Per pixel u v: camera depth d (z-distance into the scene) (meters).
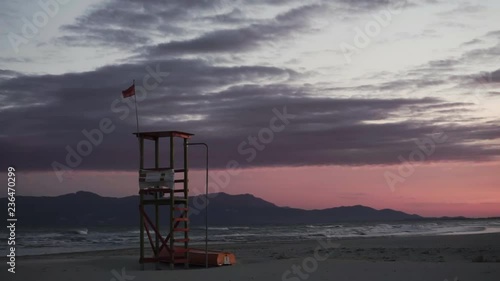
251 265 20.55
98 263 21.89
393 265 19.23
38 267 20.70
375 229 108.94
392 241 46.00
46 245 53.81
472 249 33.38
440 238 49.72
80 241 62.66
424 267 18.56
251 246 43.53
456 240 45.34
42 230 114.38
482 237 50.53
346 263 20.12
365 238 58.28
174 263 21.58
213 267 20.47
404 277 16.47
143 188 21.30
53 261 23.03
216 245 46.41
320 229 117.62
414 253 30.88
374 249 35.09
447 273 17.08
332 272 17.75
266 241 56.72
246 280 16.62
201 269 19.77
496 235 55.19
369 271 17.83
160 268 20.94
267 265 20.23
